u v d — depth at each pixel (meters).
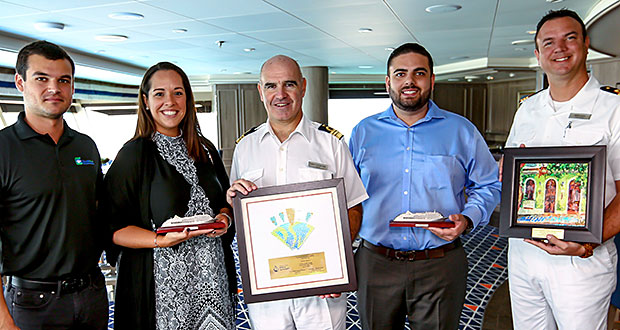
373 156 2.15
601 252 1.84
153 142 1.85
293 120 1.96
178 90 1.81
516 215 1.79
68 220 1.82
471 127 2.12
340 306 1.95
